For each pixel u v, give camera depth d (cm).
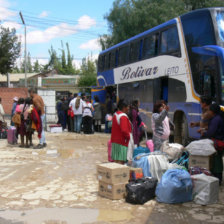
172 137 1398
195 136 1035
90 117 1625
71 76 6094
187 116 1073
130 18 3170
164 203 531
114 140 647
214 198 534
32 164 854
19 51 3862
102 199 556
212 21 965
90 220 461
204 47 958
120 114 641
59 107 1777
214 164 616
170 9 3119
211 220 459
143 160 612
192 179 546
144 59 1402
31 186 640
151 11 3125
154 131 714
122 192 558
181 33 1116
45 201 546
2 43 3744
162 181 539
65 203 536
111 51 1800
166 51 1220
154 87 1305
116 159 643
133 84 1507
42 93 2189
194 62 1034
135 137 791
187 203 533
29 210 504
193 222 451
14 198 563
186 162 641
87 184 653
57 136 1516
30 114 1123
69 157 962
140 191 527
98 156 980
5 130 1432
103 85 1908
